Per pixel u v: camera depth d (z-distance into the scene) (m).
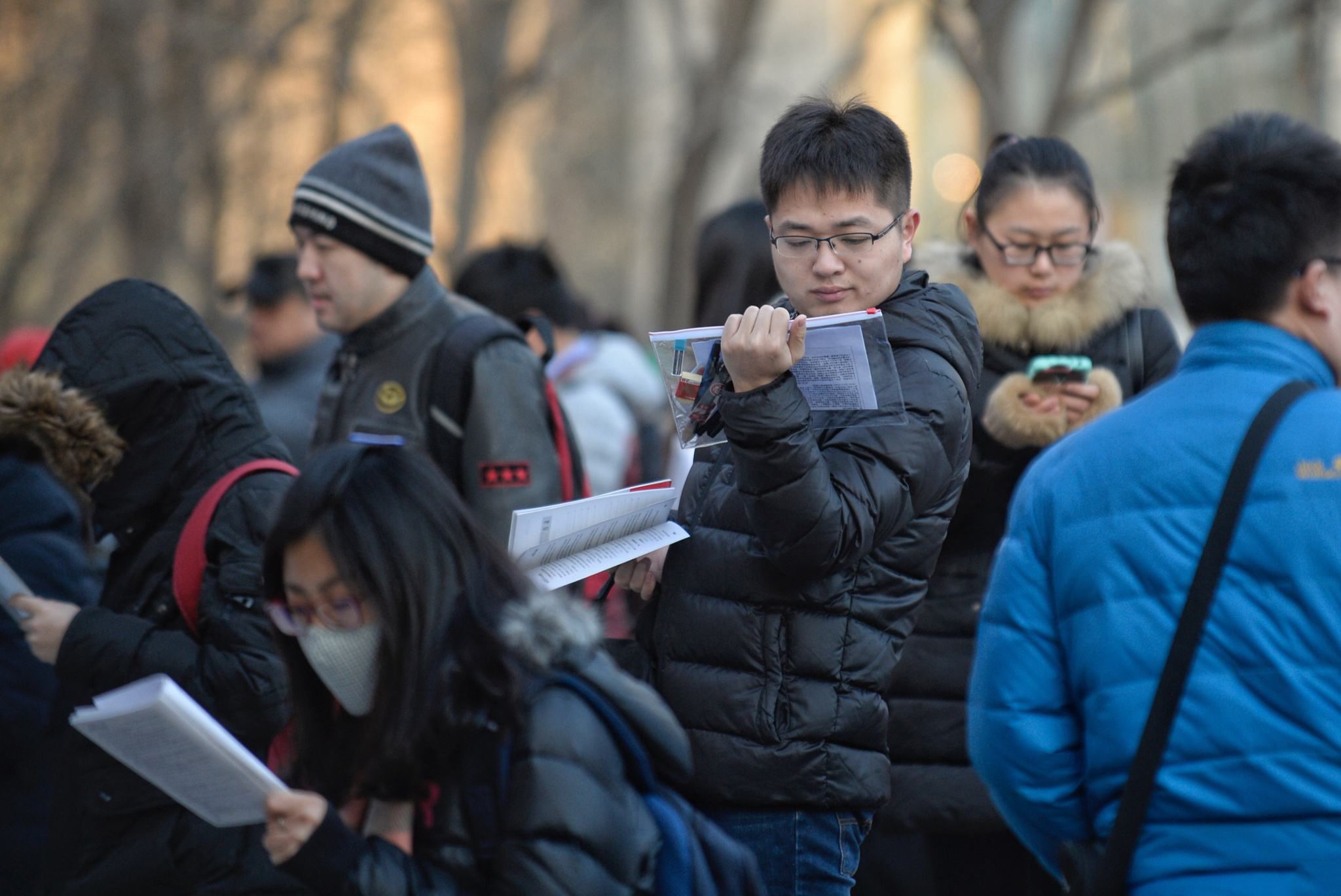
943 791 13.73
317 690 8.09
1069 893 8.41
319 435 15.30
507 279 20.42
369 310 14.99
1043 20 66.81
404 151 15.05
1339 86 54.59
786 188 11.12
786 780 10.66
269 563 7.80
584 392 21.08
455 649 7.46
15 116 57.81
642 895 7.63
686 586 11.12
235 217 64.31
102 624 11.22
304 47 62.62
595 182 90.88
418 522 7.58
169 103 57.50
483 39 56.56
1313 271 8.30
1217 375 8.41
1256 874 7.90
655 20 89.81
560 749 7.46
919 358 10.91
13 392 11.25
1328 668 7.93
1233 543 8.08
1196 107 66.06
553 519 9.77
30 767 13.53
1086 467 8.59
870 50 63.12
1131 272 14.40
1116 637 8.26
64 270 59.75
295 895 10.81
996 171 14.50
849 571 10.73
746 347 9.92
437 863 7.55
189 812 10.99
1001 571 8.86
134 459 11.53
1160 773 8.09
